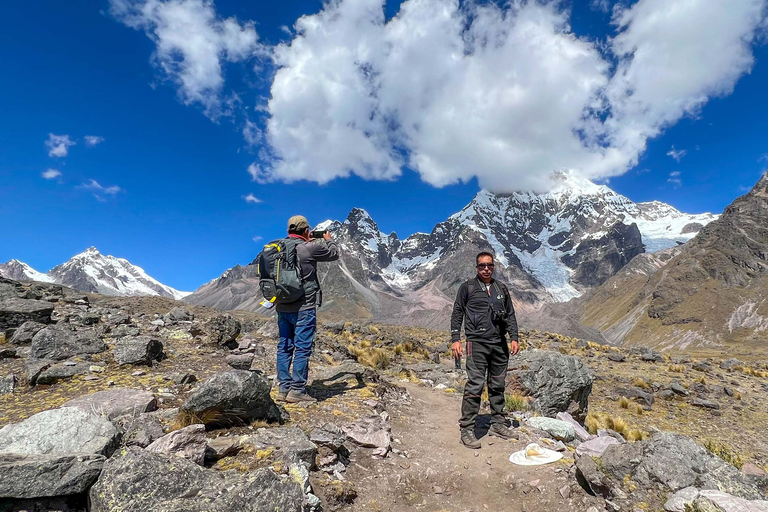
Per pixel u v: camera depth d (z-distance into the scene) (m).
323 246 6.42
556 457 5.43
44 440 3.67
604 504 4.36
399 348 16.98
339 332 19.34
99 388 5.90
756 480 4.48
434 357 16.75
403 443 5.80
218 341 9.43
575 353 24.98
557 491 4.63
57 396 5.54
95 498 2.96
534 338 29.28
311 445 4.32
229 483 3.23
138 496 2.93
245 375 4.89
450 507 4.36
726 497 3.90
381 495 4.35
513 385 10.23
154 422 4.54
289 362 6.43
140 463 3.13
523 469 5.16
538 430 6.97
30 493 2.98
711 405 15.73
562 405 10.08
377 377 9.06
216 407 4.65
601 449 5.37
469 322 6.33
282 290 6.05
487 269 6.30
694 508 3.92
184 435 3.89
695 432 13.64
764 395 17.52
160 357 7.75
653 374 20.33
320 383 7.88
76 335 7.64
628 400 16.33
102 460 3.36
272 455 4.11
